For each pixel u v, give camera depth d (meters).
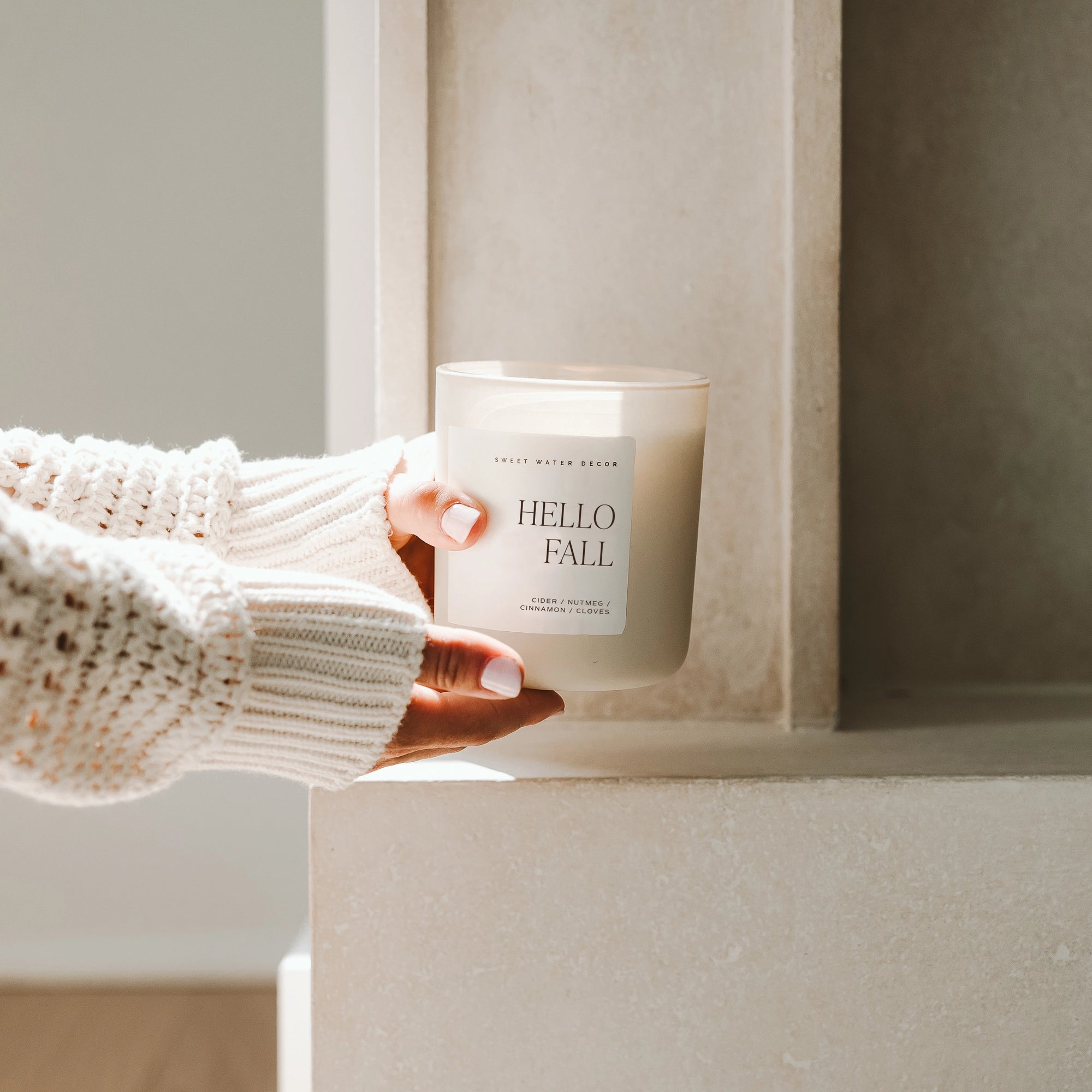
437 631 0.46
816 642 0.65
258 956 1.12
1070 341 0.75
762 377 0.65
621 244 0.64
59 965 1.12
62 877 1.12
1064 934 0.56
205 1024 1.07
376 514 0.57
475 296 0.65
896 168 0.73
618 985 0.56
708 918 0.56
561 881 0.55
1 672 0.37
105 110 1.01
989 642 0.77
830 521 0.65
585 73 0.63
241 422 1.06
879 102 0.73
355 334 0.78
